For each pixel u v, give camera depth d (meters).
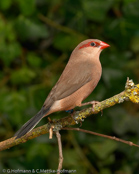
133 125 10.41
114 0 10.51
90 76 8.23
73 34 10.70
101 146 10.23
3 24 10.27
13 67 10.90
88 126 10.46
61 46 10.79
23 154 10.23
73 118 7.25
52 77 10.68
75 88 7.99
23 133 7.18
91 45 8.96
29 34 10.44
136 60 10.76
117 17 10.69
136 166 10.52
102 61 10.51
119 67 10.51
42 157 10.10
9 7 10.48
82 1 10.32
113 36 10.60
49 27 10.95
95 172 10.29
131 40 10.74
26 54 10.92
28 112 10.36
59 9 10.74
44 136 10.17
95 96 10.35
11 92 10.41
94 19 10.38
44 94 10.50
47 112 7.67
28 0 10.13
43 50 11.05
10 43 10.27
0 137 10.47
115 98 7.01
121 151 10.46
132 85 6.91
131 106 10.63
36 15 10.53
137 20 10.42
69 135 10.35
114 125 10.41
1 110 10.25
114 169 10.49
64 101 7.86
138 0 10.36
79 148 10.30
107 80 10.37
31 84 10.75
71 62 8.74
